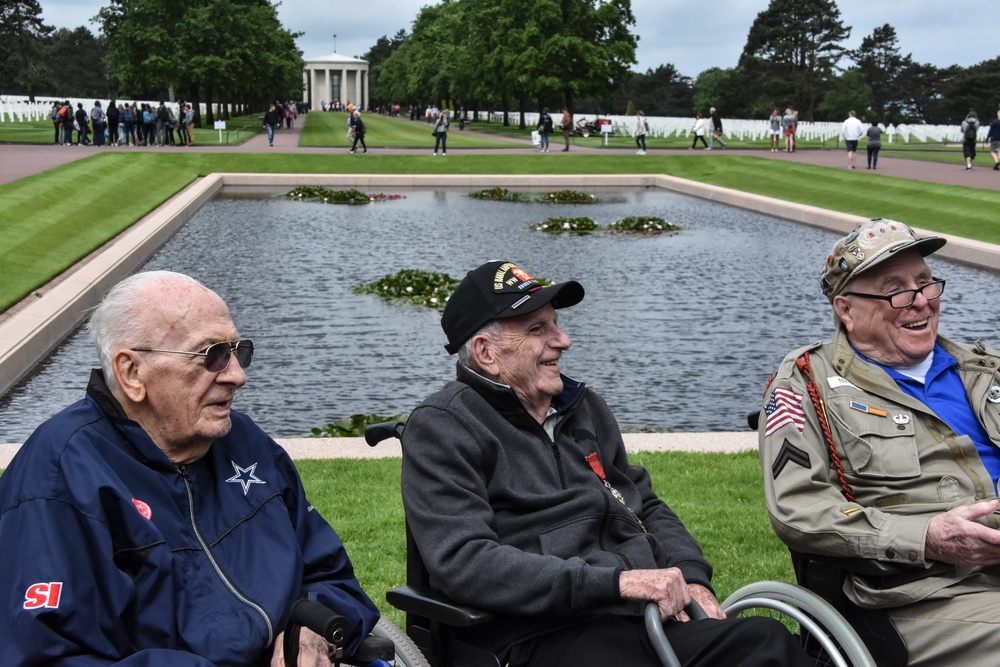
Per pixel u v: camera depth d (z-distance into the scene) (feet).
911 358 12.59
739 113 405.59
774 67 397.19
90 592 9.16
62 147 144.05
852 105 387.55
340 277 59.47
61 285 51.55
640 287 56.54
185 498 10.37
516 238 77.77
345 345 42.86
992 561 10.58
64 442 9.71
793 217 93.15
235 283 57.31
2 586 9.06
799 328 46.39
